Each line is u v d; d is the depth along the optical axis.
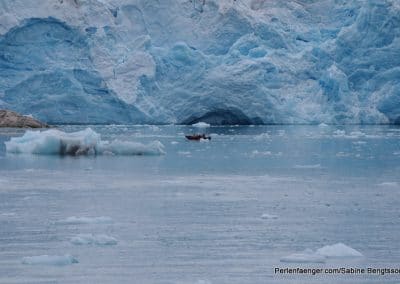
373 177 124.06
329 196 100.12
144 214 84.81
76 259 62.91
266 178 121.56
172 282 56.81
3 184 110.50
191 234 73.69
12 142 168.62
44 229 75.50
